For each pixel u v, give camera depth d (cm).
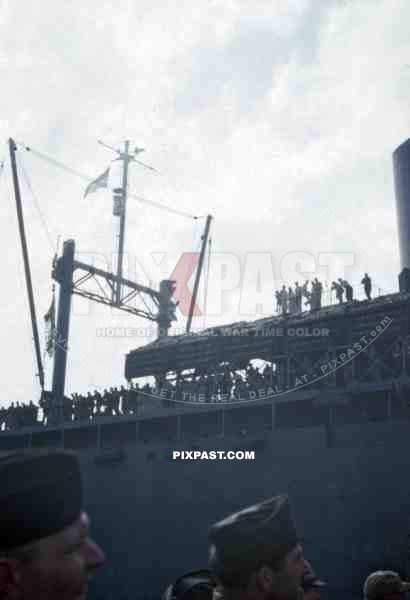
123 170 3491
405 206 3656
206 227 3372
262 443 3262
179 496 3428
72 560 142
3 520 137
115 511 3622
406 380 2917
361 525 2925
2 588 136
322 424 3281
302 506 3088
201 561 3256
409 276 3222
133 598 3409
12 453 146
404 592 503
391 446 2950
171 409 3597
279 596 247
